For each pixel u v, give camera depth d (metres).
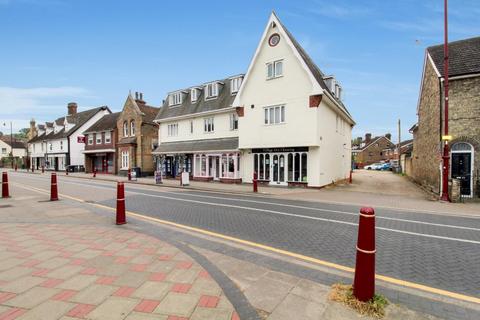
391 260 5.23
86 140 40.03
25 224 7.23
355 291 3.51
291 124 19.09
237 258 5.12
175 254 5.01
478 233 7.25
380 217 9.39
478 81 14.07
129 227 7.13
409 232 7.31
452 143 14.57
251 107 21.03
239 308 3.32
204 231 7.07
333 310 3.31
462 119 14.38
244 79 21.33
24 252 5.03
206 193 15.90
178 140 28.17
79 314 3.05
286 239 6.43
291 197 14.37
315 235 6.79
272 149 20.06
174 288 3.71
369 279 3.43
